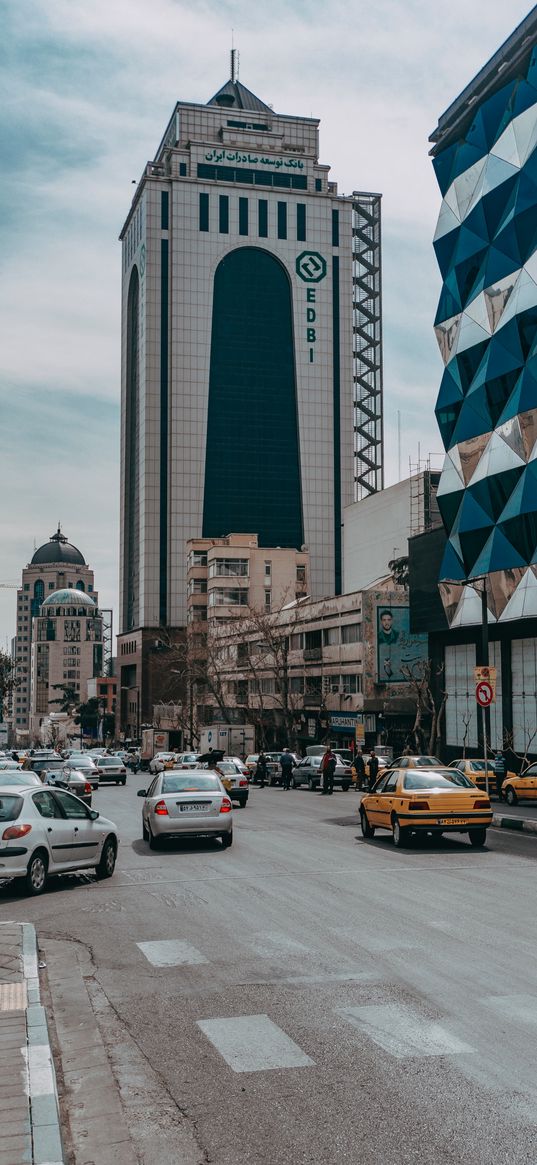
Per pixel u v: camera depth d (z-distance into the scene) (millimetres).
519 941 10555
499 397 49062
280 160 157875
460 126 56312
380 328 159875
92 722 189375
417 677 66812
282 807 33656
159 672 145000
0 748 99062
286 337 155500
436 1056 6926
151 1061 6957
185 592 147875
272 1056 7004
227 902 13305
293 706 76750
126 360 171875
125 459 170875
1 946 10234
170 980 9180
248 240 155000
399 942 10547
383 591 68875
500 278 49531
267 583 115188
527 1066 6699
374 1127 5781
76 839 15375
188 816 19859
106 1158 5457
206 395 151500
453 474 53031
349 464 154625
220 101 163000
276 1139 5656
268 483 152250
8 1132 5363
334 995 8531
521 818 26547
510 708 49312
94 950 10578
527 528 45844
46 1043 6859
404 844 19781
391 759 52250
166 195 154375
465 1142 5559
